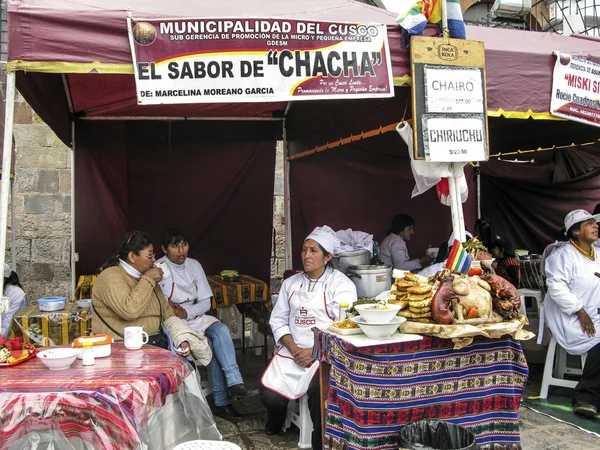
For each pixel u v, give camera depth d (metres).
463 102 3.23
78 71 2.70
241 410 4.37
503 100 3.41
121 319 3.31
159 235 6.09
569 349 4.33
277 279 7.14
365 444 2.58
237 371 4.10
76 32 2.69
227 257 6.38
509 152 6.31
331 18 3.19
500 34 4.07
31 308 4.19
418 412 2.69
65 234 6.67
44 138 6.59
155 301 3.50
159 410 2.59
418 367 2.67
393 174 6.11
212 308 4.97
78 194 5.75
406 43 3.14
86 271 5.82
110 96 5.15
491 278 2.94
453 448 2.62
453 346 2.73
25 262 6.56
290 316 3.76
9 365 2.57
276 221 7.16
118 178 5.89
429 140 3.14
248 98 2.88
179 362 2.69
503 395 2.87
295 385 3.57
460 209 3.35
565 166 6.92
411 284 2.75
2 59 6.68
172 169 6.09
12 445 2.09
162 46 2.77
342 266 4.13
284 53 2.92
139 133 5.94
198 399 2.90
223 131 6.19
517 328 2.74
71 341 3.89
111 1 3.03
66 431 2.13
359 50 3.04
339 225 6.28
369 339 2.61
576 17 4.78
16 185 6.53
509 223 7.14
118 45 2.74
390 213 6.47
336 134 4.79
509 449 2.86
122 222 5.92
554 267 4.44
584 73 3.63
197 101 2.82
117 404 2.18
